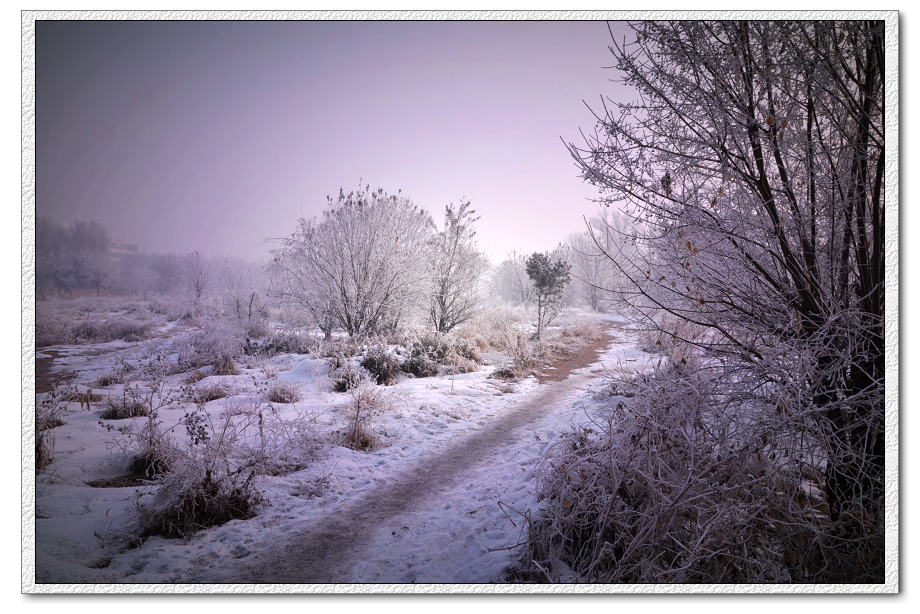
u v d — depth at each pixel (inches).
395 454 250.1
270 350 524.7
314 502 190.7
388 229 576.1
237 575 138.2
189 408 305.7
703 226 138.5
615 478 131.8
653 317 166.4
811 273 136.7
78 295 1195.3
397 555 150.2
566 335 727.1
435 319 654.5
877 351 131.4
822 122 141.1
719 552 117.0
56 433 239.0
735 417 131.0
